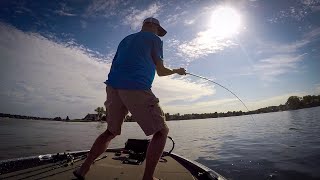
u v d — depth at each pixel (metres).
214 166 8.22
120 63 2.05
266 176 6.49
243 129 26.27
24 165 2.45
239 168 7.62
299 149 9.84
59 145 15.23
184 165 2.86
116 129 2.14
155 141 1.90
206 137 20.05
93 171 2.42
